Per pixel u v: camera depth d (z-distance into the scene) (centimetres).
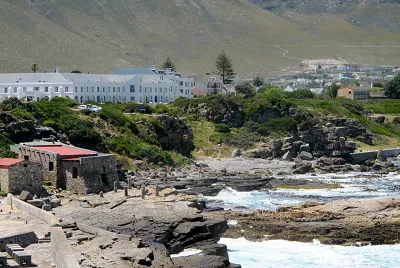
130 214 10919
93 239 8812
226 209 13625
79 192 13075
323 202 14562
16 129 16550
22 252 7419
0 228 8925
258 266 9919
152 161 19688
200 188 16275
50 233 8644
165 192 13888
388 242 11481
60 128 18138
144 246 8794
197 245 10012
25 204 10481
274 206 14338
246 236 11469
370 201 13762
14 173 12231
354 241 11431
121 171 15338
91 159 13288
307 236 11475
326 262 10238
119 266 7519
